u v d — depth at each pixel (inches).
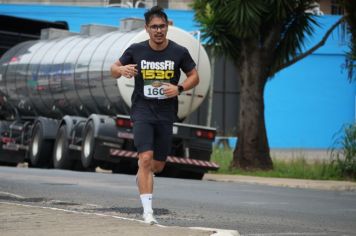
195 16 2036.2
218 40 1978.3
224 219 871.7
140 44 764.6
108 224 713.0
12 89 2405.3
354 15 1857.8
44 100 2242.9
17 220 745.6
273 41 1999.3
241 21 1899.6
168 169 1926.7
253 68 1998.0
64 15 3449.8
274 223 844.6
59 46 2203.5
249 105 1999.3
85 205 984.3
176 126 1846.7
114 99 1888.5
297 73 3627.0
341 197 1251.8
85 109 2071.9
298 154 2733.8
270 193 1293.1
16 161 2337.6
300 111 3639.3
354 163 1812.3
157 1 3735.2
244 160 1999.3
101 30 2142.0
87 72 1984.5
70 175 1633.9
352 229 810.8
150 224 713.0
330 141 3656.5
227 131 3582.7
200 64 1824.6
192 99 1834.4
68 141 2036.2
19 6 3462.1
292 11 1948.8
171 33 1801.2
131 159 1849.2
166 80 763.4
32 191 1179.9
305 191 1381.6
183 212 936.3
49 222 729.6
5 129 2340.1
